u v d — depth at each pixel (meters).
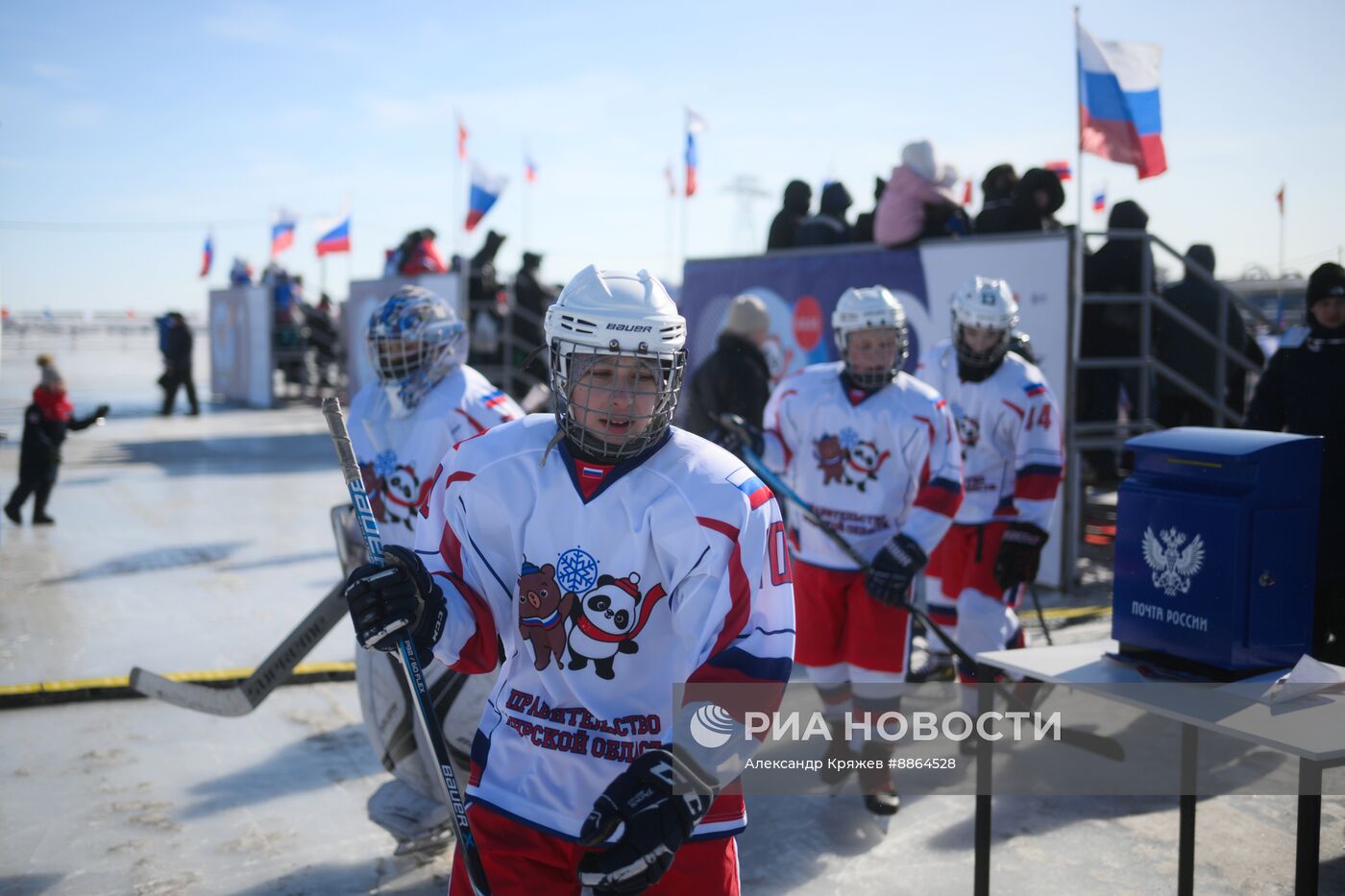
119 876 3.23
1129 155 6.43
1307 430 4.13
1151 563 2.71
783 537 1.98
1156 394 7.70
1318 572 4.10
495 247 13.48
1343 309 4.08
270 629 5.75
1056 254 6.46
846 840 3.50
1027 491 4.32
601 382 1.87
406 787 3.25
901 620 3.76
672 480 1.91
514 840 1.94
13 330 48.34
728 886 1.95
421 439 3.09
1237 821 3.60
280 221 20.67
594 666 1.94
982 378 4.50
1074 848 3.42
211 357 21.23
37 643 5.45
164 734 4.38
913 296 7.28
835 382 3.91
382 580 1.84
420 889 3.18
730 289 8.65
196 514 9.11
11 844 3.42
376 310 3.14
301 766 4.08
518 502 1.96
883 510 3.81
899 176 7.26
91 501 9.69
